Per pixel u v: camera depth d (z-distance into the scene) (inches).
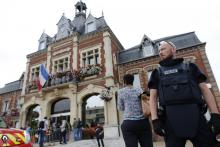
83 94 597.0
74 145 396.5
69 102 633.6
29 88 729.0
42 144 392.8
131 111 110.3
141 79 594.6
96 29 705.6
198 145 69.3
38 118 668.1
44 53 776.3
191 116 69.2
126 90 118.0
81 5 898.7
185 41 601.0
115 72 621.9
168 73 79.9
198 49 558.9
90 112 587.8
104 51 625.6
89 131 522.0
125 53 683.4
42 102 663.1
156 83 84.4
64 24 784.3
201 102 72.5
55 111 652.1
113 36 697.6
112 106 537.3
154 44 651.5
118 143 399.9
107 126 510.9
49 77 668.1
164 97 75.9
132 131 107.1
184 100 71.9
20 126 679.1
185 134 68.1
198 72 76.6
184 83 74.2
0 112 869.8
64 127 454.0
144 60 618.5
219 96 486.0
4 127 200.1
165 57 86.0
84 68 621.9
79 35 731.4
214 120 66.5
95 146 386.0
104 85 573.9
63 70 682.2
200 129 68.9
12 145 167.9
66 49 711.7
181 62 81.6
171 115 72.2
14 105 846.5
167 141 73.5
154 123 76.2
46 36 848.3
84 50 670.5
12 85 930.7
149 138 108.1
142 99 110.1
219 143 68.2
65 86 622.2
